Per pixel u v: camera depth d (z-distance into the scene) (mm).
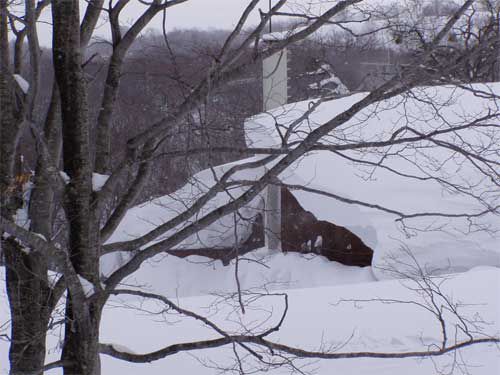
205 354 14266
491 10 9602
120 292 8453
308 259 25453
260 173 26719
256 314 17219
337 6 9055
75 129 8820
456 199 23797
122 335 15438
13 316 9656
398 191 24594
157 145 9383
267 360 13766
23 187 10148
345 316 16906
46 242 7953
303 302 18266
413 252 22500
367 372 13164
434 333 15375
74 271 8172
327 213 25219
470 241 22484
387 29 10102
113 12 9859
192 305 18016
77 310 8328
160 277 26016
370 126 23562
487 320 16078
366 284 20109
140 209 28062
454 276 20266
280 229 26516
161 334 15570
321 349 12922
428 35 10078
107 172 10023
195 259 26750
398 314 16906
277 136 19125
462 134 22750
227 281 25219
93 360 8609
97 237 8945
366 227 23641
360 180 25234
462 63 9156
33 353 9508
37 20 10430
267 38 10711
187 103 8977
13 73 10523
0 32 9375
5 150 9594
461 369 12336
